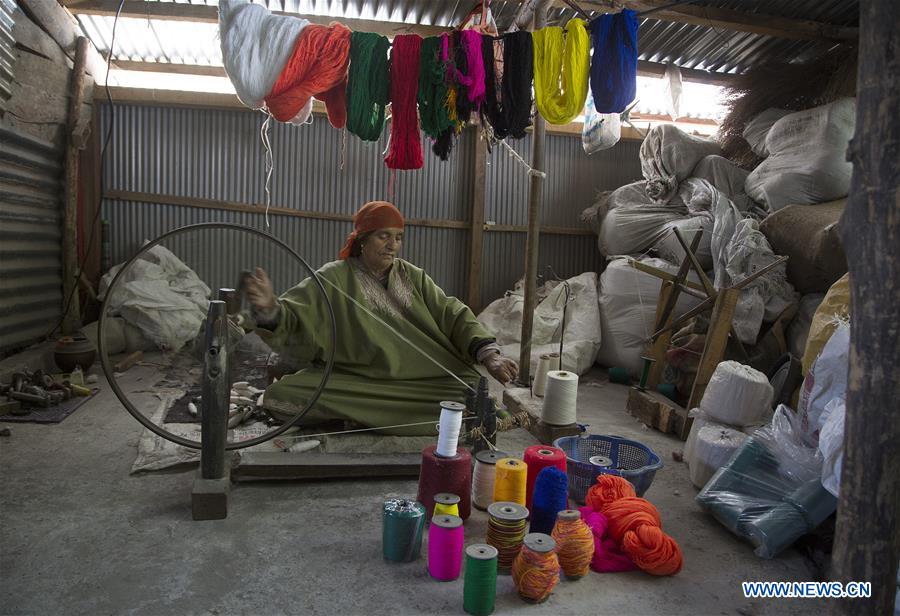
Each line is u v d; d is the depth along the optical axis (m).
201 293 2.56
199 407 3.42
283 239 6.27
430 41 3.49
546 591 1.91
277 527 2.31
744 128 5.55
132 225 6.01
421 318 3.19
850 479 1.46
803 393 2.67
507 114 3.60
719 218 4.79
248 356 2.93
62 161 5.18
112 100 5.80
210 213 6.12
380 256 3.11
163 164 6.01
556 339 5.24
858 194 1.41
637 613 1.90
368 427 3.07
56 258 5.19
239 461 2.65
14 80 4.38
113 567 2.02
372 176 6.35
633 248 5.53
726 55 5.93
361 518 2.41
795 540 2.29
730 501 2.43
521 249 6.70
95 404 3.63
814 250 4.16
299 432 3.11
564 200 6.75
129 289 3.74
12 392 3.48
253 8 3.45
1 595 1.85
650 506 2.25
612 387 4.75
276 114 3.62
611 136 4.82
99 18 5.26
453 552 1.99
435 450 2.42
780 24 5.09
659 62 6.02
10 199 4.46
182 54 5.75
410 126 3.60
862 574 1.45
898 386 1.38
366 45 3.49
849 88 4.92
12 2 4.19
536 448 2.56
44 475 2.69
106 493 2.54
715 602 1.97
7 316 4.38
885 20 1.34
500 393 4.50
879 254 1.38
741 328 4.23
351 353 3.07
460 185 6.51
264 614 1.81
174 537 2.21
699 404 3.52
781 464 2.48
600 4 4.79
